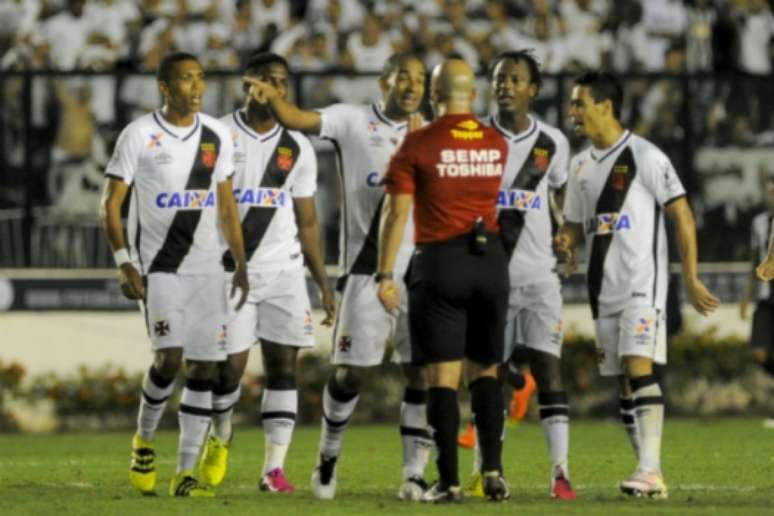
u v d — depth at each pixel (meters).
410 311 33.22
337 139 36.69
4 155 65.31
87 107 65.38
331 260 65.44
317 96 65.56
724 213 68.44
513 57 37.06
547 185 37.47
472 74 33.44
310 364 66.62
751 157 68.44
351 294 36.62
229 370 40.19
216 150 37.38
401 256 36.38
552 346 37.06
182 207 37.00
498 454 33.91
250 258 40.00
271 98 36.03
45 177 65.56
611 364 36.72
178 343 37.06
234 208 38.06
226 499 36.06
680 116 68.19
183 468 37.25
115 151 37.03
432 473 42.66
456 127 33.06
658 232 36.28
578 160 37.03
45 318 66.25
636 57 74.81
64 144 65.50
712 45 74.75
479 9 73.06
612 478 42.84
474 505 33.56
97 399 66.12
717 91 68.25
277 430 39.16
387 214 33.00
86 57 71.25
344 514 32.34
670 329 56.16
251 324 40.16
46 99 65.31
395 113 36.66
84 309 66.19
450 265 32.72
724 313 69.25
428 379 33.62
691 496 36.38
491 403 33.69
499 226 36.94
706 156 68.25
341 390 36.44
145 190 37.00
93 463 49.03
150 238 37.16
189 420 37.19
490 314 33.25
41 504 34.97
